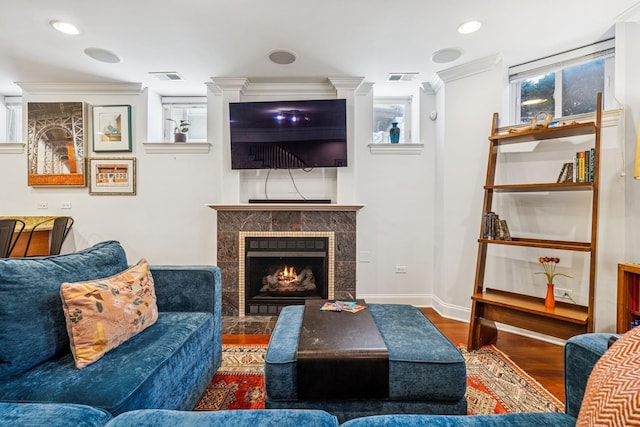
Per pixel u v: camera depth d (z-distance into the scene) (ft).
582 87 8.14
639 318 5.79
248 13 6.57
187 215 10.80
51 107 10.48
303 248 9.91
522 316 6.85
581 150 7.43
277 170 10.61
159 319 5.26
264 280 10.41
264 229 9.95
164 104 11.63
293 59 8.67
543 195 7.95
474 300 7.38
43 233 10.48
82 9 6.40
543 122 6.86
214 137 10.70
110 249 5.58
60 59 8.65
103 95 10.66
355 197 10.11
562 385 5.90
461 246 9.36
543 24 6.97
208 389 5.63
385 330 5.04
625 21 6.71
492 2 6.23
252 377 6.04
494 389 5.73
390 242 10.71
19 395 3.25
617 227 6.86
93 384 3.41
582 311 6.56
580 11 6.50
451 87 9.43
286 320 5.50
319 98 10.43
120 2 6.18
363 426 2.73
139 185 10.76
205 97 11.53
